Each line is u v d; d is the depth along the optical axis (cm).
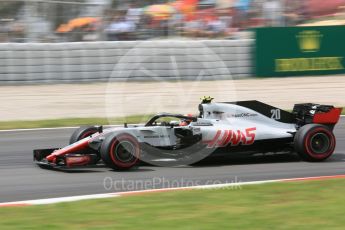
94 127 3006
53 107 5059
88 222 1897
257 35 6662
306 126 2984
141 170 2827
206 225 1859
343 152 3328
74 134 2983
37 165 3000
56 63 6081
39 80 6050
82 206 2122
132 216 1973
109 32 6594
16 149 3484
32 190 2469
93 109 4997
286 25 7381
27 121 4459
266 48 6712
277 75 6769
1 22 6175
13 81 5981
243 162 3042
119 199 2231
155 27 6750
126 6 6688
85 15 6525
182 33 6856
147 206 2114
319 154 2994
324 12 7700
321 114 3058
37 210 2070
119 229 1816
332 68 7000
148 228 1825
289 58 6812
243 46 6606
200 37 6938
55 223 1884
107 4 6575
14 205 2162
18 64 5972
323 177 2678
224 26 7050
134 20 6675
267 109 3072
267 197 2248
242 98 5531
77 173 2769
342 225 1858
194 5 6956
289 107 5078
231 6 7094
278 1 7325
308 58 6888
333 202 2161
